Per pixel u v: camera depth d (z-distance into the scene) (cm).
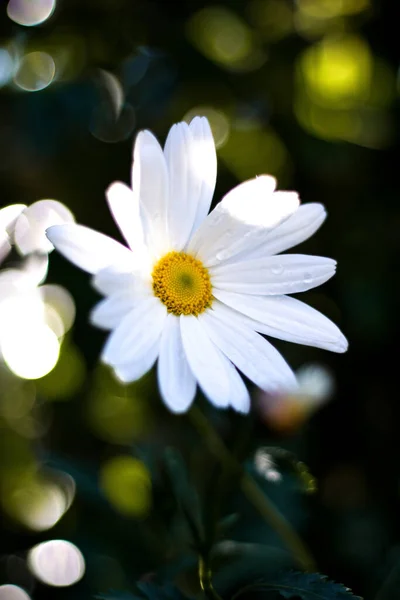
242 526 31
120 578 31
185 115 36
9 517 36
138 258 25
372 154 36
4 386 37
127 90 35
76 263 24
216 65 35
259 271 26
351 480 35
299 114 36
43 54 35
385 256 35
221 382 25
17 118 33
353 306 34
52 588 33
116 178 34
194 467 33
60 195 34
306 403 31
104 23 35
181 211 26
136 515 33
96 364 34
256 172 37
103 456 36
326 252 35
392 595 28
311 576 25
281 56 36
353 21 37
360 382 35
